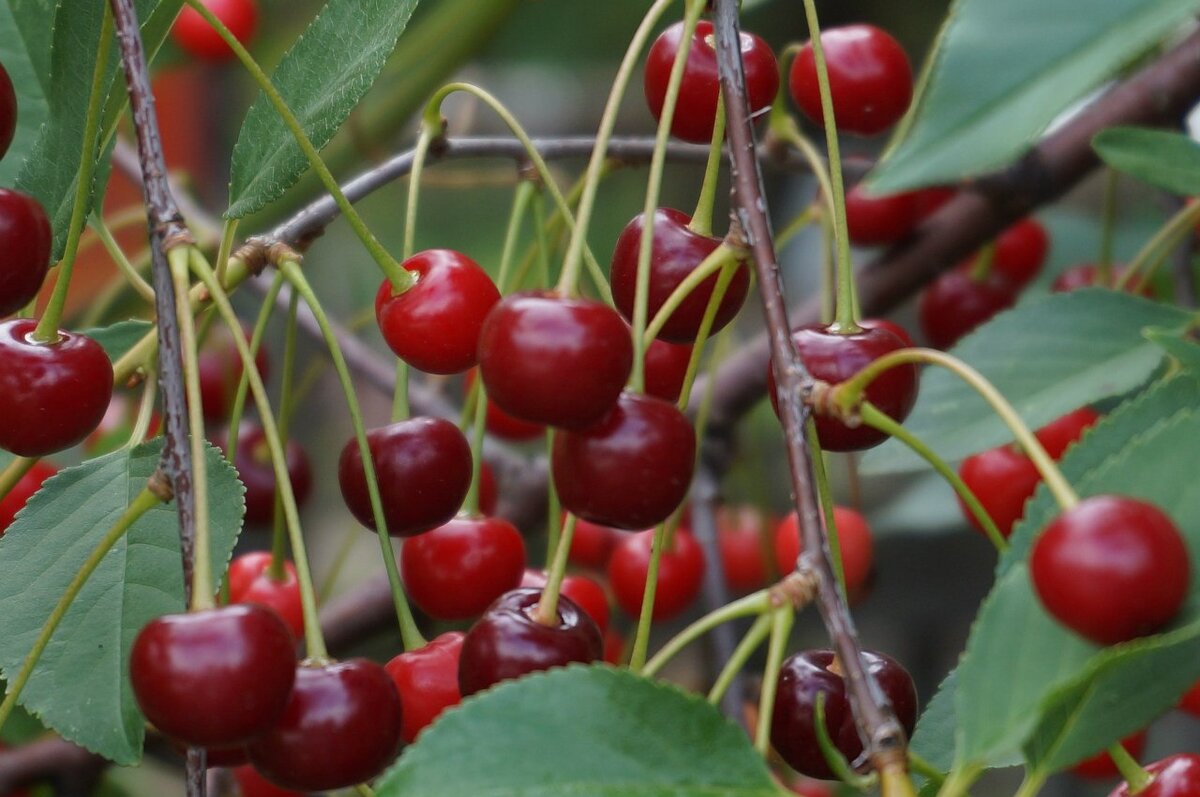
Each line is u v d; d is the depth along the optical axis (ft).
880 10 3.12
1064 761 1.65
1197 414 1.61
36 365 1.79
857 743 1.74
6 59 2.07
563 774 1.56
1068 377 2.02
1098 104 2.33
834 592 1.62
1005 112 1.55
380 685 1.70
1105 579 1.53
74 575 1.85
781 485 3.42
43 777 2.39
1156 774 1.70
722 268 1.73
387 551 1.89
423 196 3.74
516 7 3.04
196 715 1.60
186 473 1.69
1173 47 2.31
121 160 2.73
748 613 1.61
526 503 2.51
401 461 1.90
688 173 3.58
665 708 1.57
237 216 1.91
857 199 2.36
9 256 1.77
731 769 1.57
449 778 1.55
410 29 3.03
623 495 1.67
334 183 1.85
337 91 1.90
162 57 2.90
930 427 2.02
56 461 2.81
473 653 1.73
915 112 1.56
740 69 1.75
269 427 1.72
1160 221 3.03
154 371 1.99
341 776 1.69
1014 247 2.78
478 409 2.05
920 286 2.43
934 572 3.40
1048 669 1.59
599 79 3.59
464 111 3.00
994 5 1.56
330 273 3.81
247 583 2.18
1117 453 1.71
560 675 1.57
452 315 1.86
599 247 3.47
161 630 1.61
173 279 1.69
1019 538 1.69
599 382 1.64
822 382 1.69
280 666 1.62
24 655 1.82
